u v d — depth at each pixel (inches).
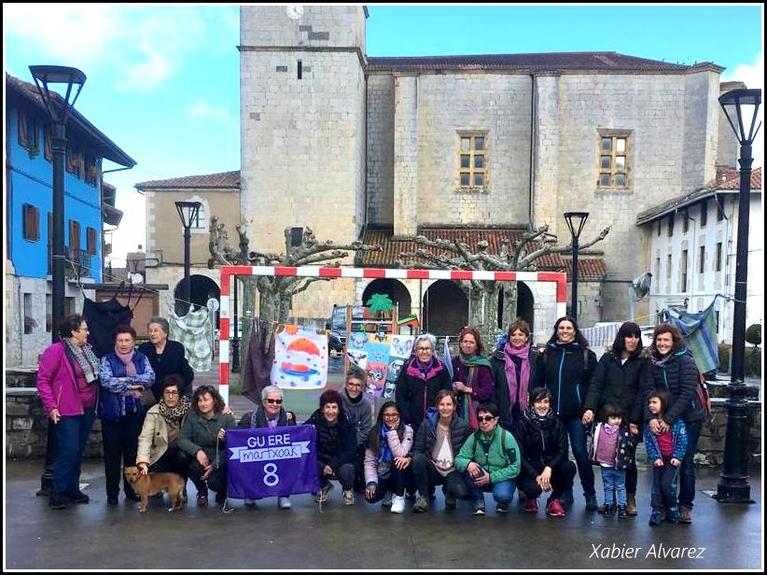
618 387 270.5
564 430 273.6
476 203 1360.7
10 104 926.4
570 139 1336.1
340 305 1144.8
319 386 332.5
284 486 276.4
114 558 221.0
